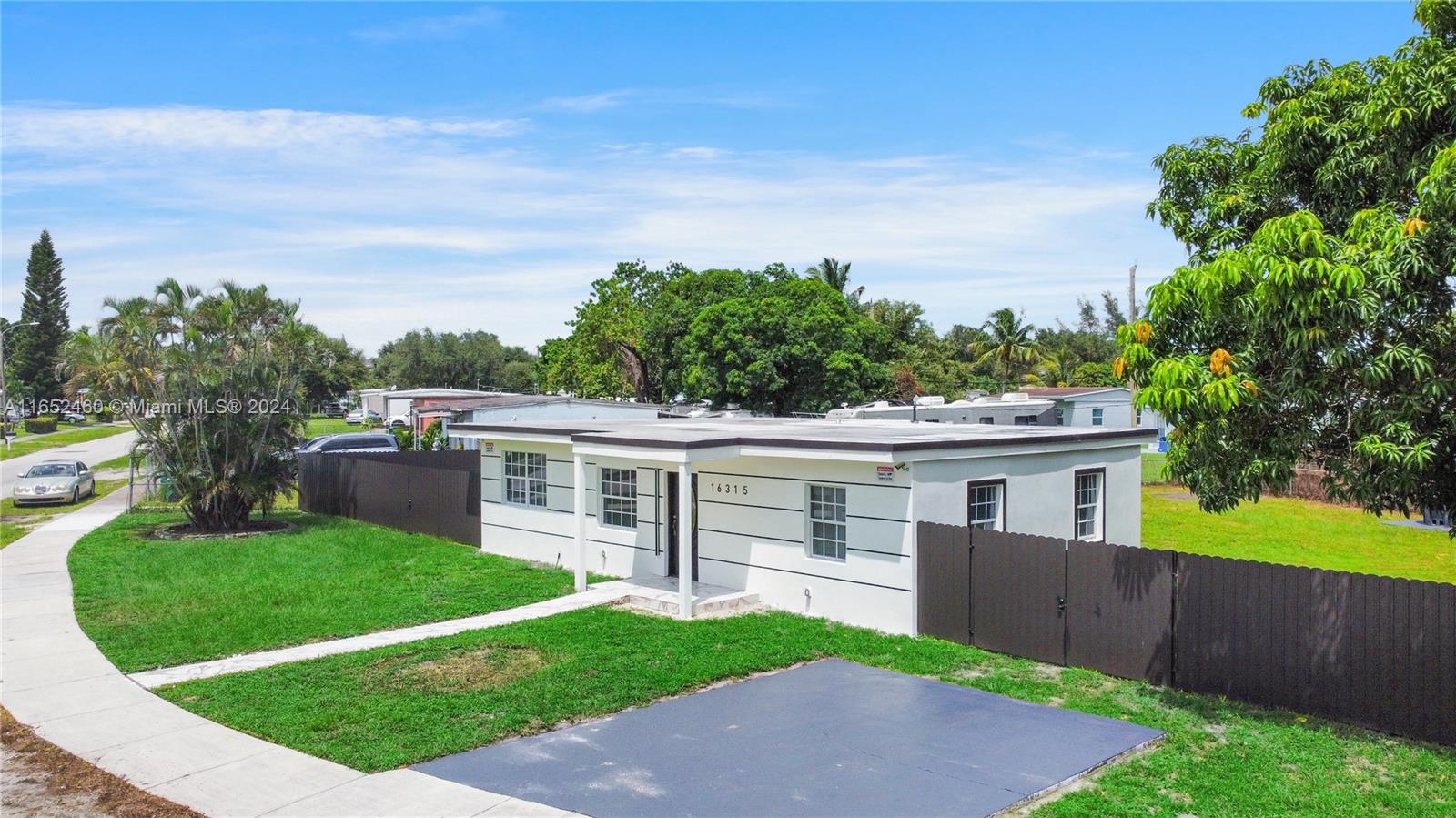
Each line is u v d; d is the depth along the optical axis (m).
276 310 24.02
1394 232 8.91
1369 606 9.68
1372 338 9.18
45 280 88.56
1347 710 9.83
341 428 72.75
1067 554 12.07
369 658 12.45
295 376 24.39
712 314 42.78
